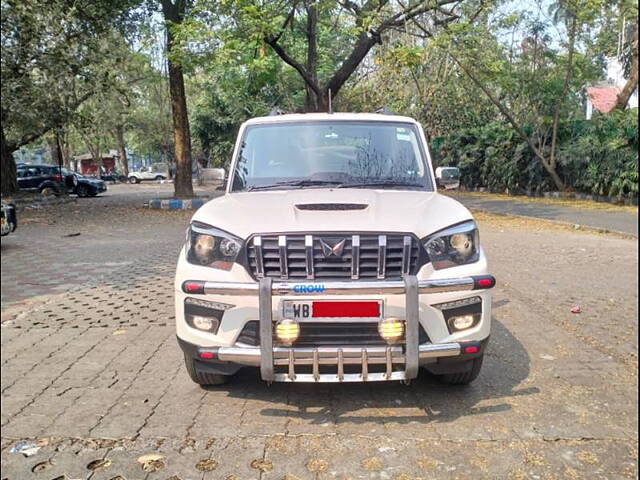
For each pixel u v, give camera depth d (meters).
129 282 7.77
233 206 3.88
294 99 30.58
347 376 3.34
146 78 35.00
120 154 55.16
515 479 2.96
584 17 17.31
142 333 5.48
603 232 12.54
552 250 10.34
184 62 15.86
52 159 52.19
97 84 20.22
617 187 18.45
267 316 3.24
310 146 4.78
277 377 3.33
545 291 7.13
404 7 16.08
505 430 3.48
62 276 8.27
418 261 3.42
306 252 3.35
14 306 6.55
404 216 3.58
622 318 5.95
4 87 17.23
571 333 5.45
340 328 3.38
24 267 9.05
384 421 3.61
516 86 21.14
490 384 4.20
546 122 21.41
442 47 16.05
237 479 2.98
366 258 3.38
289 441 3.37
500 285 7.47
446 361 3.55
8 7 15.94
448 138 29.70
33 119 18.94
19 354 4.91
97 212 19.12
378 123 4.94
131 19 20.58
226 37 14.55
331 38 28.77
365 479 2.97
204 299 3.53
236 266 3.42
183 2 18.80
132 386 4.20
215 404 3.88
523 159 23.56
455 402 3.89
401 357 3.33
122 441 3.38
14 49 16.69
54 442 3.38
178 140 21.00
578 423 3.57
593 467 3.07
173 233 13.30
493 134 26.33
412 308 3.24
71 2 18.05
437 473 3.02
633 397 3.96
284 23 16.08
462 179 29.06
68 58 17.67
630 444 3.31
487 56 18.67
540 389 4.10
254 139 4.86
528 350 4.96
